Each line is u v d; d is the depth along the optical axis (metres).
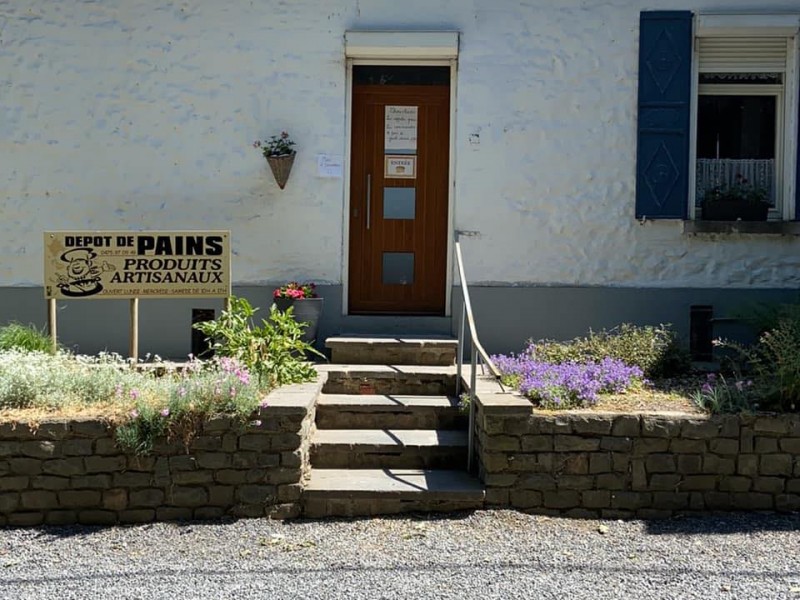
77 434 5.61
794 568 4.89
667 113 8.12
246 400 5.67
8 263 8.23
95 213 8.23
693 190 8.30
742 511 5.78
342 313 8.27
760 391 5.97
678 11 8.09
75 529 5.53
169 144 8.20
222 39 8.15
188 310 8.27
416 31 8.12
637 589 4.62
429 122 8.38
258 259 8.25
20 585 4.68
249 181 8.21
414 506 5.71
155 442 5.63
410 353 7.50
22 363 6.20
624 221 8.23
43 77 8.16
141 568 4.91
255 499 5.66
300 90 8.17
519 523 5.58
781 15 8.06
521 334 8.27
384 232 8.45
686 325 8.27
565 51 8.16
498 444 5.72
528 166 8.20
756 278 8.28
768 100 8.37
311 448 6.16
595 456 5.73
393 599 4.50
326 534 5.41
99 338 8.27
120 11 8.15
